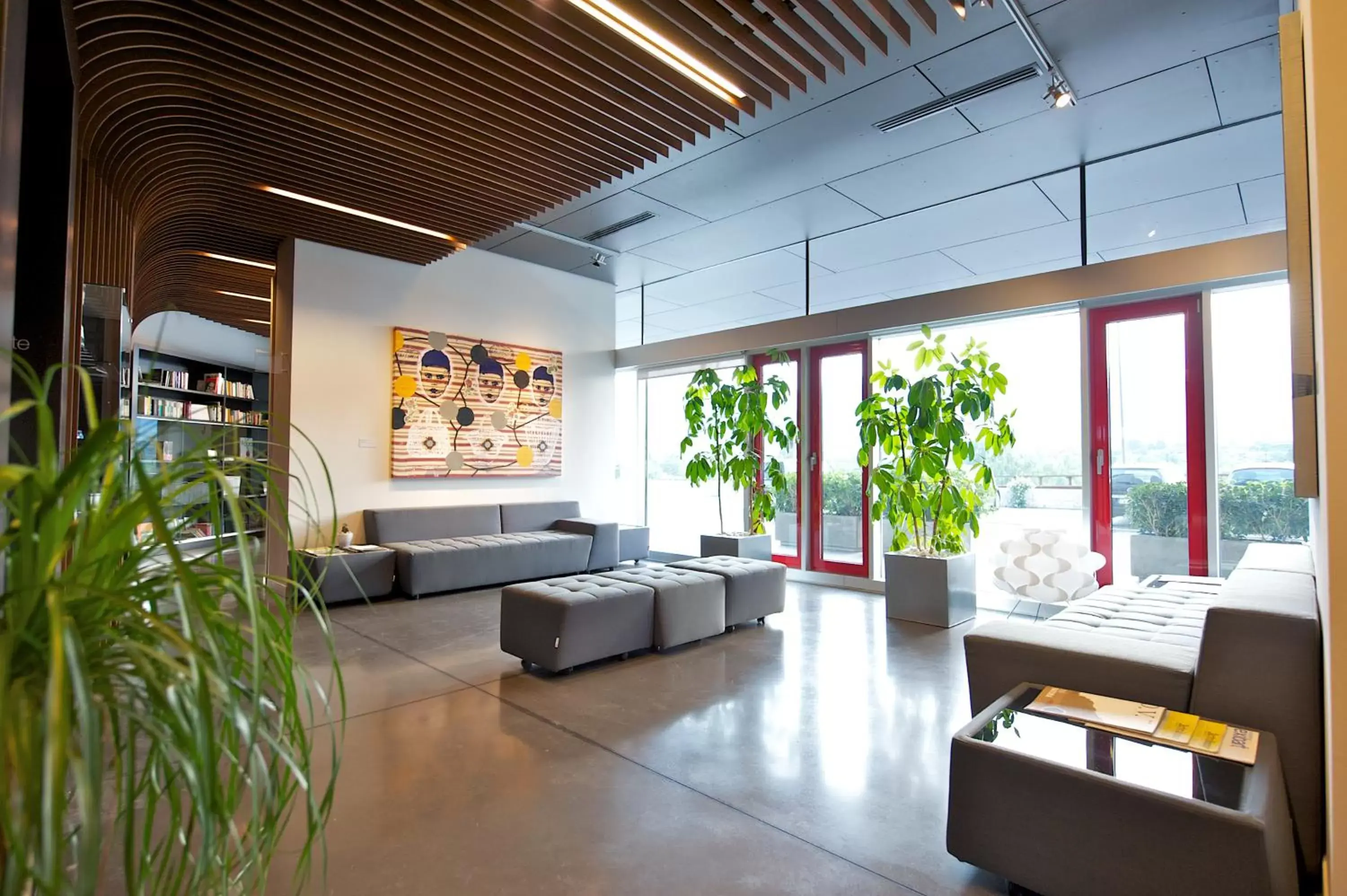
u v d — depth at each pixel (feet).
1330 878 4.64
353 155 14.07
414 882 6.13
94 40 10.14
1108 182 16.53
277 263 19.81
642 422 29.12
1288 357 14.39
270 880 6.11
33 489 2.38
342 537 18.81
